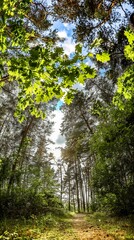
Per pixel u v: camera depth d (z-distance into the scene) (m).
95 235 7.79
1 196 13.73
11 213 13.04
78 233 8.64
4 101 24.81
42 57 2.73
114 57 10.62
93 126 27.69
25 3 3.11
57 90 3.03
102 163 14.59
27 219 12.55
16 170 15.53
